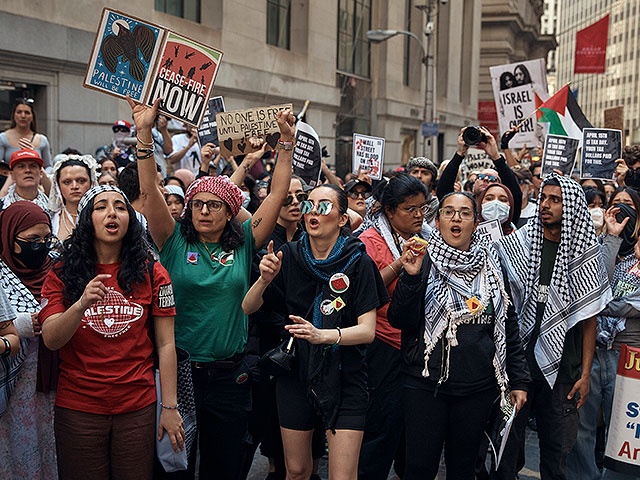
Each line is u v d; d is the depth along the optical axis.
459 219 3.61
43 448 3.54
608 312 4.44
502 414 3.57
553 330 4.00
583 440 4.42
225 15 16.25
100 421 3.13
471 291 3.58
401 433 4.11
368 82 27.38
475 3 41.25
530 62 9.05
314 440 4.16
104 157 7.92
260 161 9.20
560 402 4.10
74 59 11.55
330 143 23.08
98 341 3.13
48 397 3.53
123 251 3.19
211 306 3.63
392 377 4.04
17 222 3.52
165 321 3.31
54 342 3.02
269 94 18.45
